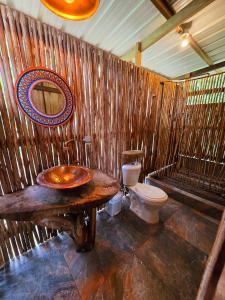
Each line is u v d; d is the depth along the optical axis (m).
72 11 0.95
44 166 1.51
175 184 2.77
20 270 1.33
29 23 1.21
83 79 1.64
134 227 1.86
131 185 2.13
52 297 1.13
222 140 2.50
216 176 2.63
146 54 2.69
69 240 1.66
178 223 1.93
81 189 1.27
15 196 1.20
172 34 2.09
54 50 1.38
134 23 1.79
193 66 3.25
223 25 1.93
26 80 1.25
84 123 1.74
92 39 2.07
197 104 2.73
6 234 1.37
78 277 1.27
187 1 1.58
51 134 1.51
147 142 2.80
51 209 1.02
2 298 1.13
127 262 1.40
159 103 2.82
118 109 2.12
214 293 0.44
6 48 1.15
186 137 3.00
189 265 1.37
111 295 1.14
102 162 2.07
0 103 1.18
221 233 0.45
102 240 1.65
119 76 2.02
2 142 1.23
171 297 1.13
